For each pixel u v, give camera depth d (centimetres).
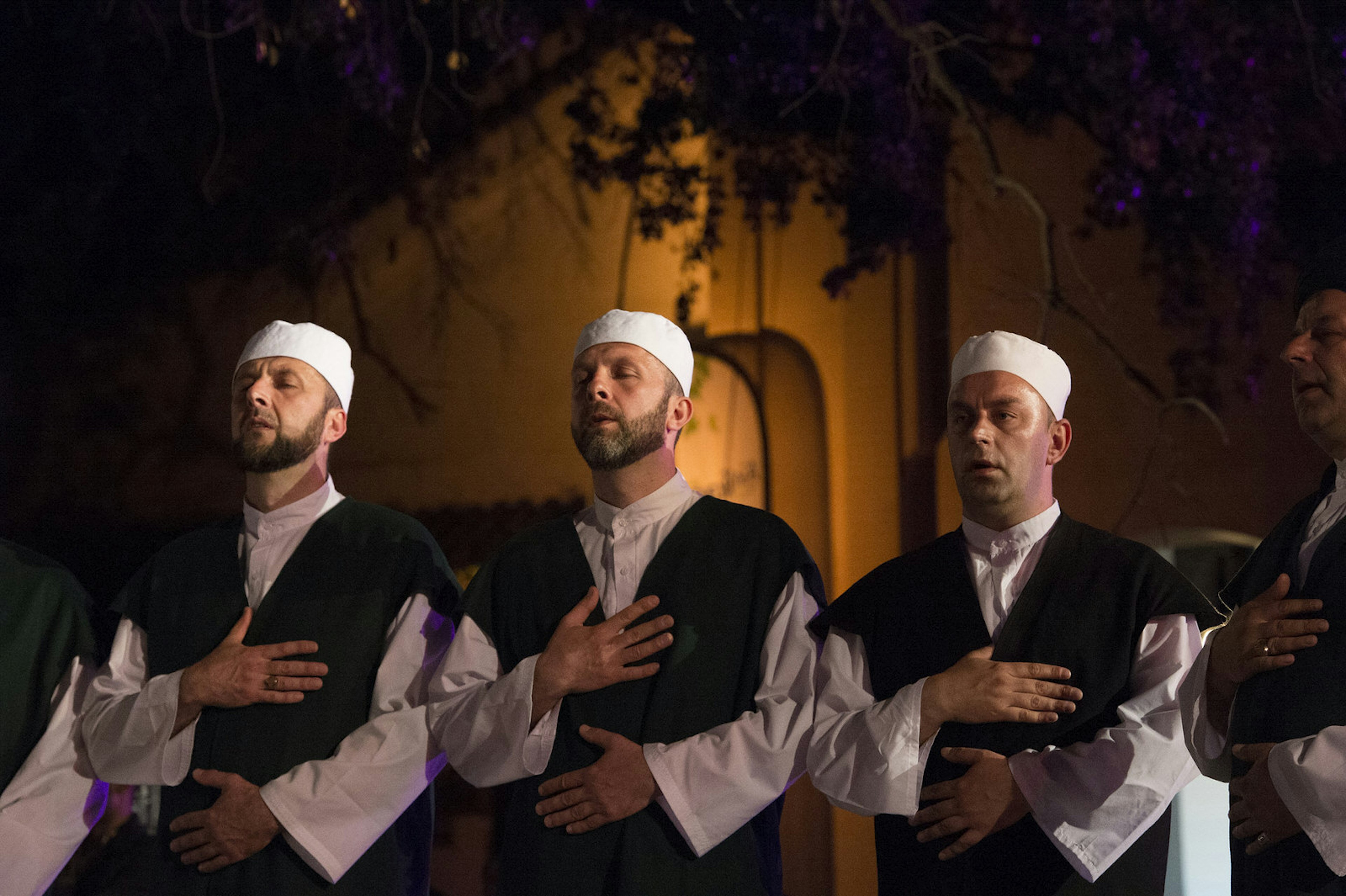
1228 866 725
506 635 466
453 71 1171
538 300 1135
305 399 511
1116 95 1035
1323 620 365
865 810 403
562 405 1115
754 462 1073
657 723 432
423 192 1166
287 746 457
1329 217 1032
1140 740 385
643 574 463
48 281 1197
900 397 1051
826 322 1078
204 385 1169
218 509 1149
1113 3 1045
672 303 1114
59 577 518
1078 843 380
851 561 1040
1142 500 1007
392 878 458
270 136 1189
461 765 437
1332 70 1036
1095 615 413
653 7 1156
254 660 463
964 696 401
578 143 1152
